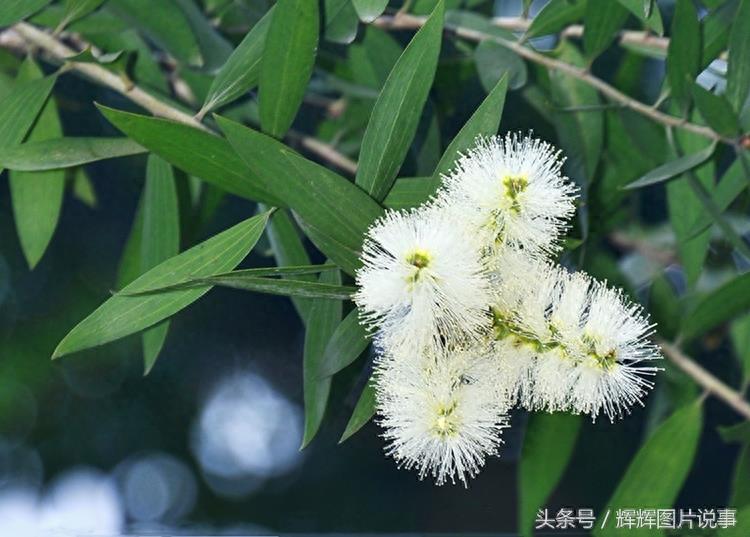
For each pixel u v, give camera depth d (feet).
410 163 1.99
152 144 1.61
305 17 1.62
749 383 1.98
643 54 1.98
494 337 1.58
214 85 1.72
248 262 2.55
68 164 1.68
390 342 1.55
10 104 1.76
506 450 2.71
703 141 1.93
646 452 1.90
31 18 1.93
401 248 1.53
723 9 1.83
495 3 2.22
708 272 2.22
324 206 1.56
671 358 1.99
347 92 2.09
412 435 1.58
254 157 1.54
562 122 1.95
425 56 1.59
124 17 1.87
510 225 1.55
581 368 1.59
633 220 2.26
